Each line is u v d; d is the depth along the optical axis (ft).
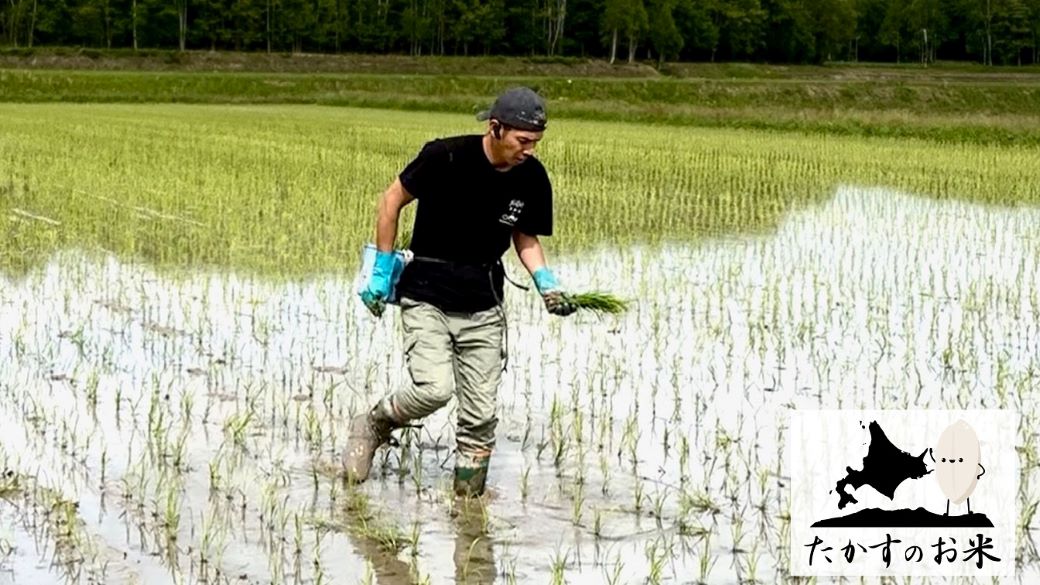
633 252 41.04
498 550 16.74
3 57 199.62
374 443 19.11
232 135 82.69
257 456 20.24
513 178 18.03
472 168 17.87
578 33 281.54
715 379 25.79
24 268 35.32
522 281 35.35
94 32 231.71
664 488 19.22
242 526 17.29
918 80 238.89
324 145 76.18
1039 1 320.70
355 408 23.06
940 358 27.81
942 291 35.55
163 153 67.41
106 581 15.37
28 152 64.64
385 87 176.76
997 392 24.91
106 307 30.96
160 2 232.12
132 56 209.77
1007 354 28.27
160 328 28.89
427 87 180.86
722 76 263.29
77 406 22.86
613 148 78.33
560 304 18.58
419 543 16.89
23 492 18.37
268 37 240.32
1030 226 48.70
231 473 19.38
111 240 39.60
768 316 31.81
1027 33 319.47
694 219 48.98
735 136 96.63
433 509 18.17
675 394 24.58
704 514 18.13
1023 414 23.24
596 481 19.49
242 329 28.96
